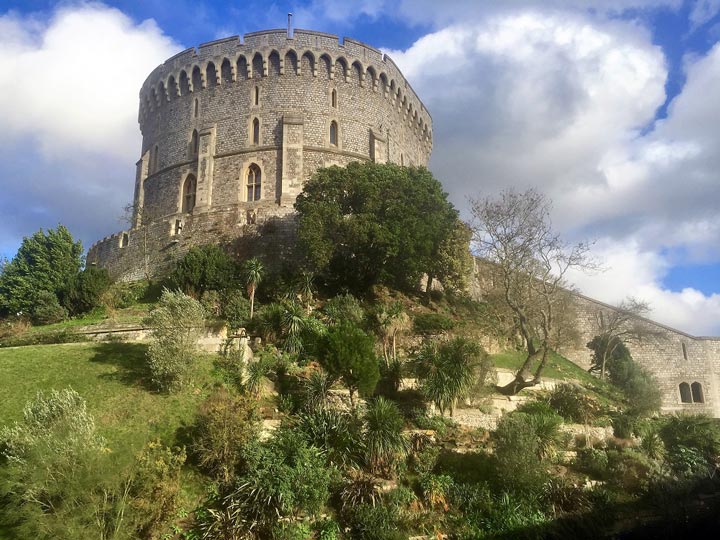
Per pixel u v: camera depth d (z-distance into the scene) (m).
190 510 18.61
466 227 44.03
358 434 22.00
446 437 24.97
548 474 23.12
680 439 31.09
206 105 52.78
